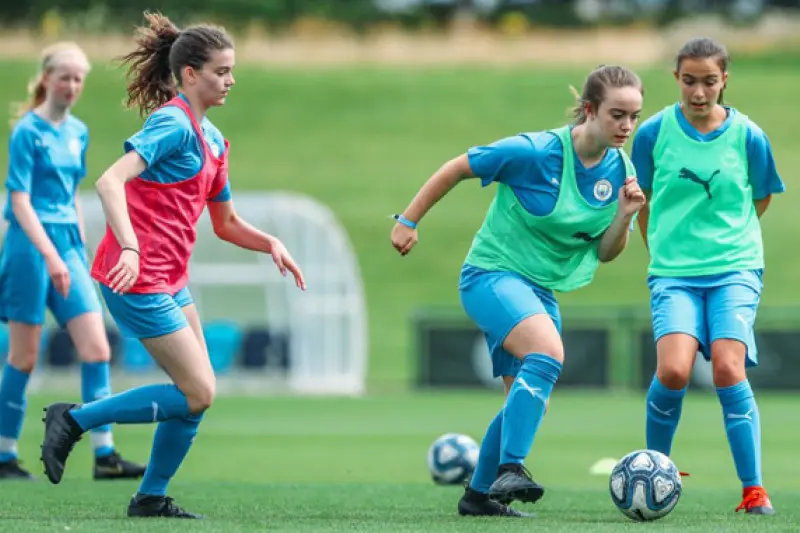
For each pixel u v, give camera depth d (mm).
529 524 22609
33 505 26156
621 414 62688
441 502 28016
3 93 157125
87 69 32531
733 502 28328
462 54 179500
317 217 81875
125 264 21562
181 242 23312
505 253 24828
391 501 28203
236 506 26688
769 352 75062
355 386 81688
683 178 26703
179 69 23297
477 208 130375
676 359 25719
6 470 33062
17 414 32938
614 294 112250
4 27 198000
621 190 24422
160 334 22797
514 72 172250
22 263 32281
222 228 24906
